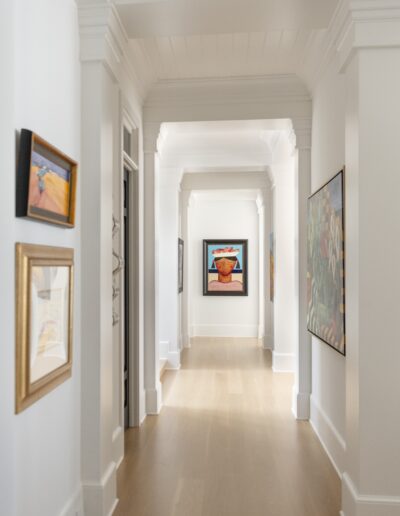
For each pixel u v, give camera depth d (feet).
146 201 15.52
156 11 9.22
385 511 8.11
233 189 27.30
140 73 13.56
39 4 7.02
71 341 8.11
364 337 8.30
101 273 8.98
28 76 6.61
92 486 8.77
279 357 21.99
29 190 6.23
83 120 8.95
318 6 9.14
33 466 6.79
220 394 17.99
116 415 11.52
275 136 19.70
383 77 8.36
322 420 12.89
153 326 15.52
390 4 8.23
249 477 10.78
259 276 31.94
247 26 9.91
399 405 8.23
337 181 10.53
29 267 6.35
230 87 14.94
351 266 8.82
